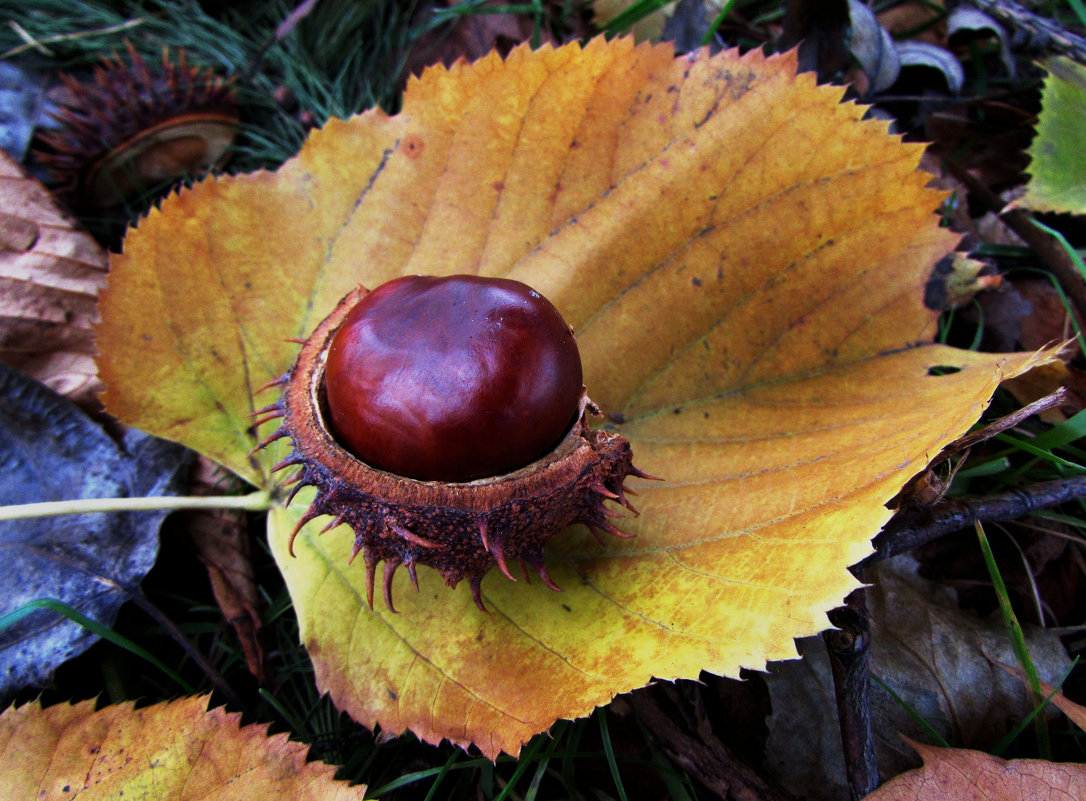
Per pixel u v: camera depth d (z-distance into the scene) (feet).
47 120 0.66
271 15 0.73
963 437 0.41
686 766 0.42
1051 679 0.44
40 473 0.50
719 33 0.66
